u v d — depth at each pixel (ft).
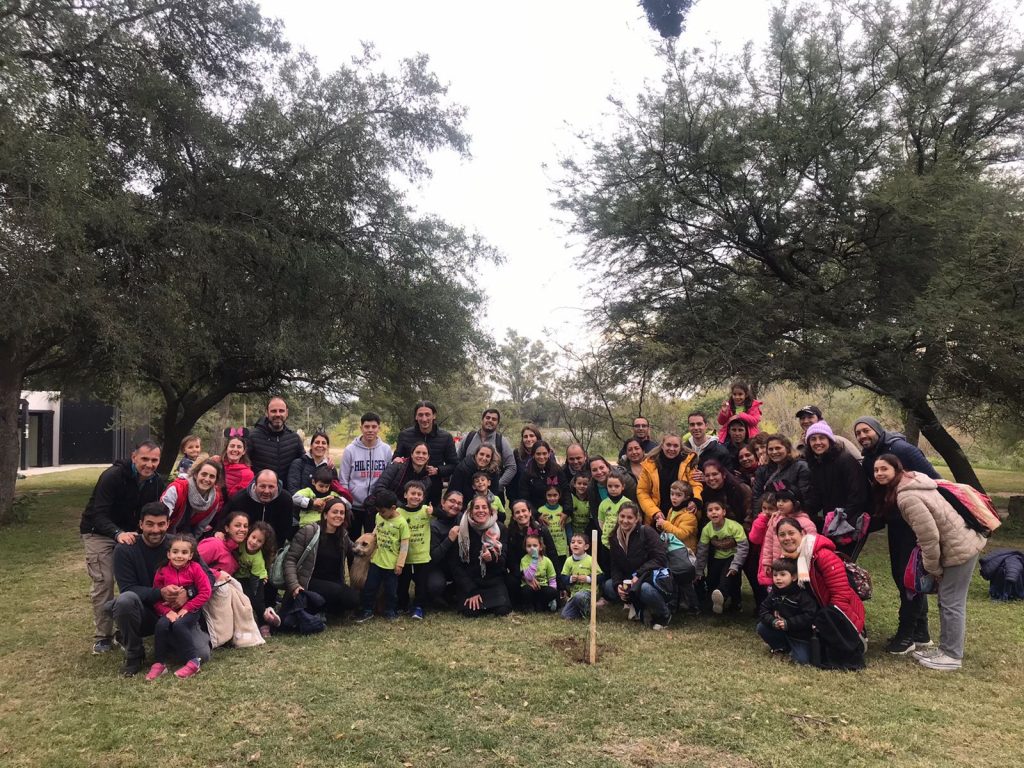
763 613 17.69
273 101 43.24
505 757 11.80
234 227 41.81
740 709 13.92
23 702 14.17
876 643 18.95
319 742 12.28
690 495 22.21
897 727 13.10
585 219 43.37
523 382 59.41
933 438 47.11
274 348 42.80
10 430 40.86
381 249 49.26
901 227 37.88
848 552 18.44
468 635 18.98
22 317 32.04
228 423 93.25
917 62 40.60
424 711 13.64
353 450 24.04
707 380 43.39
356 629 19.65
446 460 24.52
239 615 17.88
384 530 20.76
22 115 30.58
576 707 13.91
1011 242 34.60
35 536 35.88
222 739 12.44
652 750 12.14
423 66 47.78
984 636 19.54
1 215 29.89
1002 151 44.19
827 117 38.83
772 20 41.04
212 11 42.09
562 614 21.21
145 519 16.46
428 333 50.29
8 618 20.67
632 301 45.37
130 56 38.81
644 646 18.08
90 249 36.91
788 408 89.71
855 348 39.09
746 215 41.11
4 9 32.60
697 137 39.58
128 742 12.32
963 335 37.01
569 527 23.52
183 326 39.63
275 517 19.89
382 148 47.03
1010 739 12.68
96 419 108.99
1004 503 55.88
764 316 41.27
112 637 17.78
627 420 46.80
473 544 21.68
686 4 11.57
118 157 38.91
